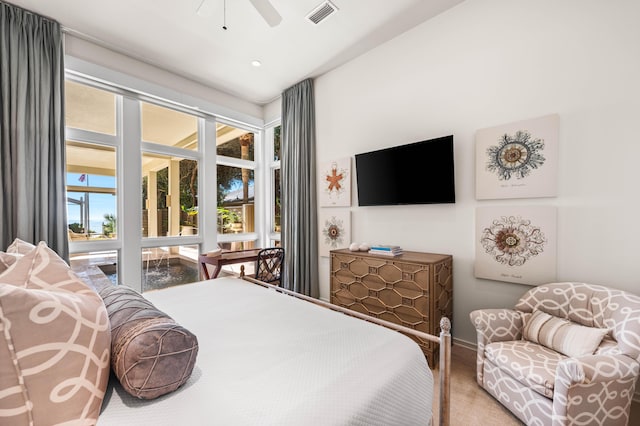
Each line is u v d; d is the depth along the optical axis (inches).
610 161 71.0
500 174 87.0
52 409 26.0
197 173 154.5
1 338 23.9
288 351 44.0
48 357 26.1
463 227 95.9
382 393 35.4
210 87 153.9
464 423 60.1
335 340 47.8
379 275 96.0
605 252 71.6
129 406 31.5
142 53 121.6
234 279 91.5
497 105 88.4
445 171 96.7
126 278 126.2
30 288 31.6
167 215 143.1
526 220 82.7
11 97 92.5
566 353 60.3
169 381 32.9
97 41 112.9
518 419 60.7
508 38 86.3
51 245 99.7
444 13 99.3
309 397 32.6
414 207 108.3
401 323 90.1
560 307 68.7
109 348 32.9
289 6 93.8
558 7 78.1
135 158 128.6
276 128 181.5
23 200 93.0
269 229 183.0
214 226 158.4
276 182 182.7
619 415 51.3
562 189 77.5
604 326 59.5
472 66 93.4
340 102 133.7
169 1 92.1
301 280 145.5
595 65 72.9
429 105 103.9
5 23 92.1
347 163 130.4
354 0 92.3
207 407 31.1
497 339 70.7
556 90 78.4
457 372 80.2
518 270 84.0
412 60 108.1
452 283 97.5
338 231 134.5
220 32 107.7
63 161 103.7
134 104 127.9
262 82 149.1
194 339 35.6
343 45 117.4
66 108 111.9
